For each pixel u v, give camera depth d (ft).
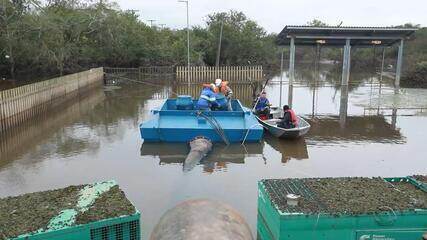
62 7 124.26
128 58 140.67
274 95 95.55
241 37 162.61
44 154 42.50
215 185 32.99
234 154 42.37
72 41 114.73
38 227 18.22
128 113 67.97
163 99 85.56
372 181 24.53
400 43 100.12
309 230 19.71
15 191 31.86
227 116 46.44
